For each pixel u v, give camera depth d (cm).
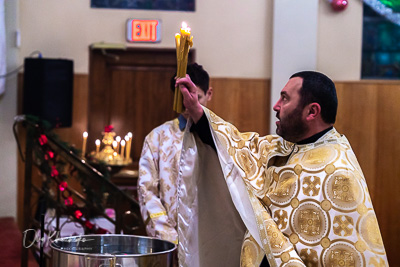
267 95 822
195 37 822
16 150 774
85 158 726
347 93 814
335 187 250
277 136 286
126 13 812
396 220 808
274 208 260
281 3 808
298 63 809
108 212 675
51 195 599
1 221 740
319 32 821
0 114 767
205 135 285
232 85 821
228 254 292
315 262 248
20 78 776
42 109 732
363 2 819
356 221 246
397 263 806
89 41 807
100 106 828
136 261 253
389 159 809
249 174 279
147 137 393
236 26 824
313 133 265
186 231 288
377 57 823
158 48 818
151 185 382
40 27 797
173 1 819
